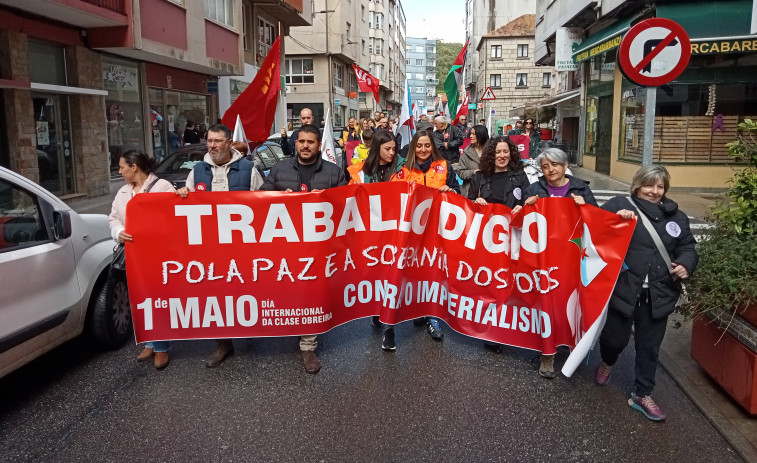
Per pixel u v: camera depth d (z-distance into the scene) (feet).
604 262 13.65
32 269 14.24
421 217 17.22
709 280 13.11
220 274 15.90
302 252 15.89
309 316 16.02
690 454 11.94
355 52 167.94
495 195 18.38
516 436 12.57
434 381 15.29
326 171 16.78
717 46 45.62
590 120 72.18
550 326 15.38
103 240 17.63
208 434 12.64
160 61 55.93
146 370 16.17
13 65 39.06
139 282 15.83
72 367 16.44
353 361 16.62
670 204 13.38
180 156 36.01
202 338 16.08
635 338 13.76
